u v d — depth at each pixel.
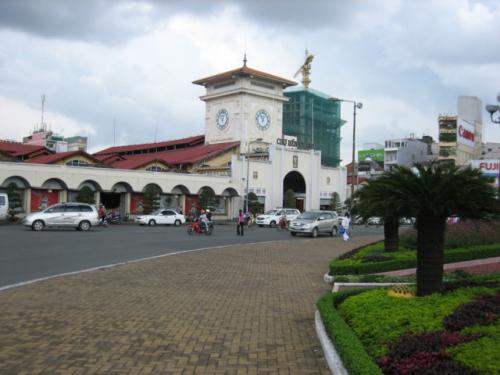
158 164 60.75
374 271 14.84
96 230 35.22
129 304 10.45
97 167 49.53
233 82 72.19
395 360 5.71
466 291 8.84
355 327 7.52
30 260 17.30
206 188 57.03
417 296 9.24
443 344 5.88
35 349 7.20
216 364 6.71
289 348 7.49
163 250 22.52
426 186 9.00
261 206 61.59
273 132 74.06
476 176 9.27
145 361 6.77
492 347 5.50
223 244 27.06
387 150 96.25
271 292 12.39
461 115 92.25
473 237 19.58
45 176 45.59
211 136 74.69
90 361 6.72
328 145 90.25
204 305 10.56
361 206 11.14
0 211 38.03
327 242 29.95
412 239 21.22
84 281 13.24
